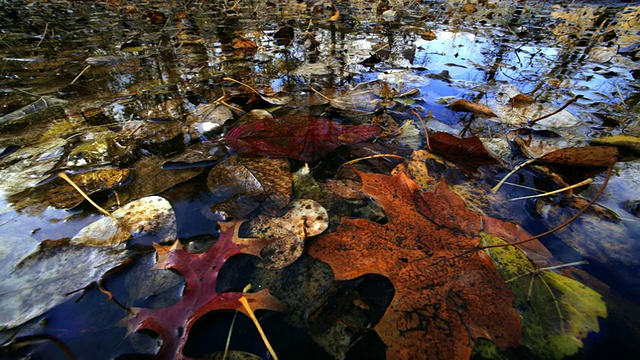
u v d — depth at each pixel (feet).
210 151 4.76
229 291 2.92
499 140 5.24
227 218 3.62
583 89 7.62
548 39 12.84
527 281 2.99
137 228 3.45
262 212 3.71
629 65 9.64
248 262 3.19
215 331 2.61
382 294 2.95
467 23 15.94
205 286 2.87
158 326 2.56
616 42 12.41
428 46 11.35
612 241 3.43
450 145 4.74
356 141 5.05
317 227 3.52
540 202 3.97
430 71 8.72
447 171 4.51
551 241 3.44
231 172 4.26
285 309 2.78
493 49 11.18
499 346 2.50
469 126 5.72
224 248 3.19
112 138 5.19
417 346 2.47
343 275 3.03
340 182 4.26
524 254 3.26
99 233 3.36
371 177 4.12
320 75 8.14
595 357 2.48
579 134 5.49
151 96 6.87
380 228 3.47
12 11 17.93
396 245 3.30
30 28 13.80
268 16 16.70
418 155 4.82
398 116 6.04
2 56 9.78
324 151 4.78
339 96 6.64
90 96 6.89
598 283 2.99
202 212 3.71
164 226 3.50
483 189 4.19
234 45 10.56
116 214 3.59
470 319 2.65
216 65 8.93
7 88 7.30
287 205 3.82
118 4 20.92
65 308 2.70
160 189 4.07
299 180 4.26
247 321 2.69
